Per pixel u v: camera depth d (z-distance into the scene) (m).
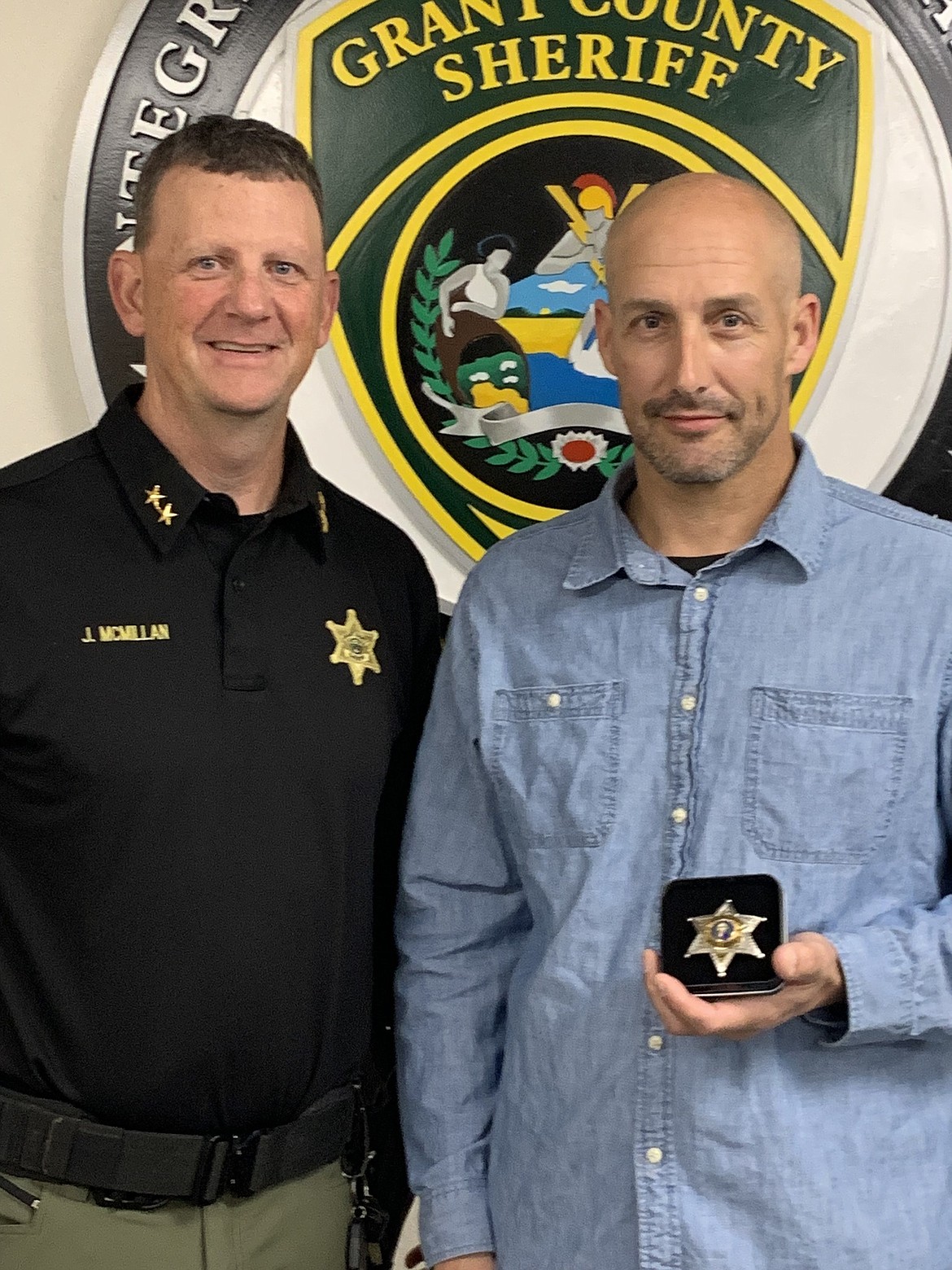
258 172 1.43
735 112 1.83
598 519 1.41
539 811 1.36
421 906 1.48
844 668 1.28
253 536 1.45
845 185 1.83
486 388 1.85
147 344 1.48
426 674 1.62
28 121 1.82
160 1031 1.34
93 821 1.35
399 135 1.82
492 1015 1.46
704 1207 1.25
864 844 1.26
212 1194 1.37
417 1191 1.44
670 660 1.33
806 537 1.32
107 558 1.41
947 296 1.83
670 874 1.29
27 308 1.84
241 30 1.79
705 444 1.29
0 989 1.38
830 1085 1.25
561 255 1.84
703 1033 1.17
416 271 1.84
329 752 1.43
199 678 1.39
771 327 1.29
